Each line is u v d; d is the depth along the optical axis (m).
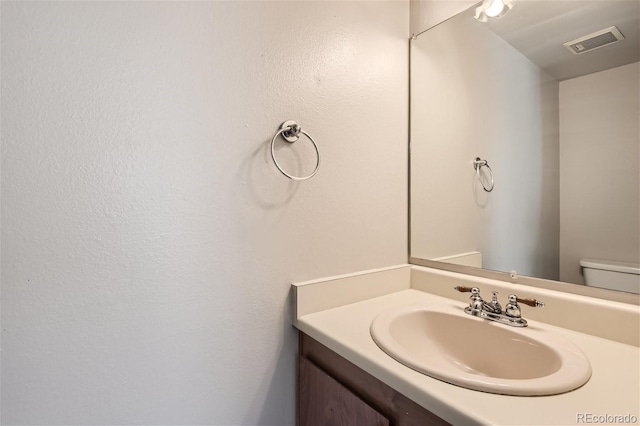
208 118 0.75
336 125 1.00
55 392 0.58
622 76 0.82
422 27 1.22
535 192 0.96
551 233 0.92
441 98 1.19
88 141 0.60
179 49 0.71
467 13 1.09
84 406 0.61
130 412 0.66
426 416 0.56
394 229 1.18
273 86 0.85
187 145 0.72
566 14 0.91
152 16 0.67
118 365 0.64
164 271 0.69
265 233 0.84
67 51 0.58
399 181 1.20
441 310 0.92
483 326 0.83
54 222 0.57
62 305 0.58
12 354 0.54
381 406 0.65
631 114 0.80
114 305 0.63
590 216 0.86
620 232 0.81
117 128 0.63
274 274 0.86
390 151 1.17
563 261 0.89
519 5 0.99
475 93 1.09
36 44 0.55
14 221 0.54
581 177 0.87
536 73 0.96
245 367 0.81
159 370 0.69
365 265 1.08
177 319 0.71
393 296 1.09
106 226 0.62
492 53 1.05
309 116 0.93
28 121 0.55
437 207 1.20
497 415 0.46
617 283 0.80
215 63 0.76
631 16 0.81
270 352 0.86
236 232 0.79
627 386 0.54
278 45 0.86
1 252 0.53
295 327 0.90
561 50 0.92
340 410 0.75
